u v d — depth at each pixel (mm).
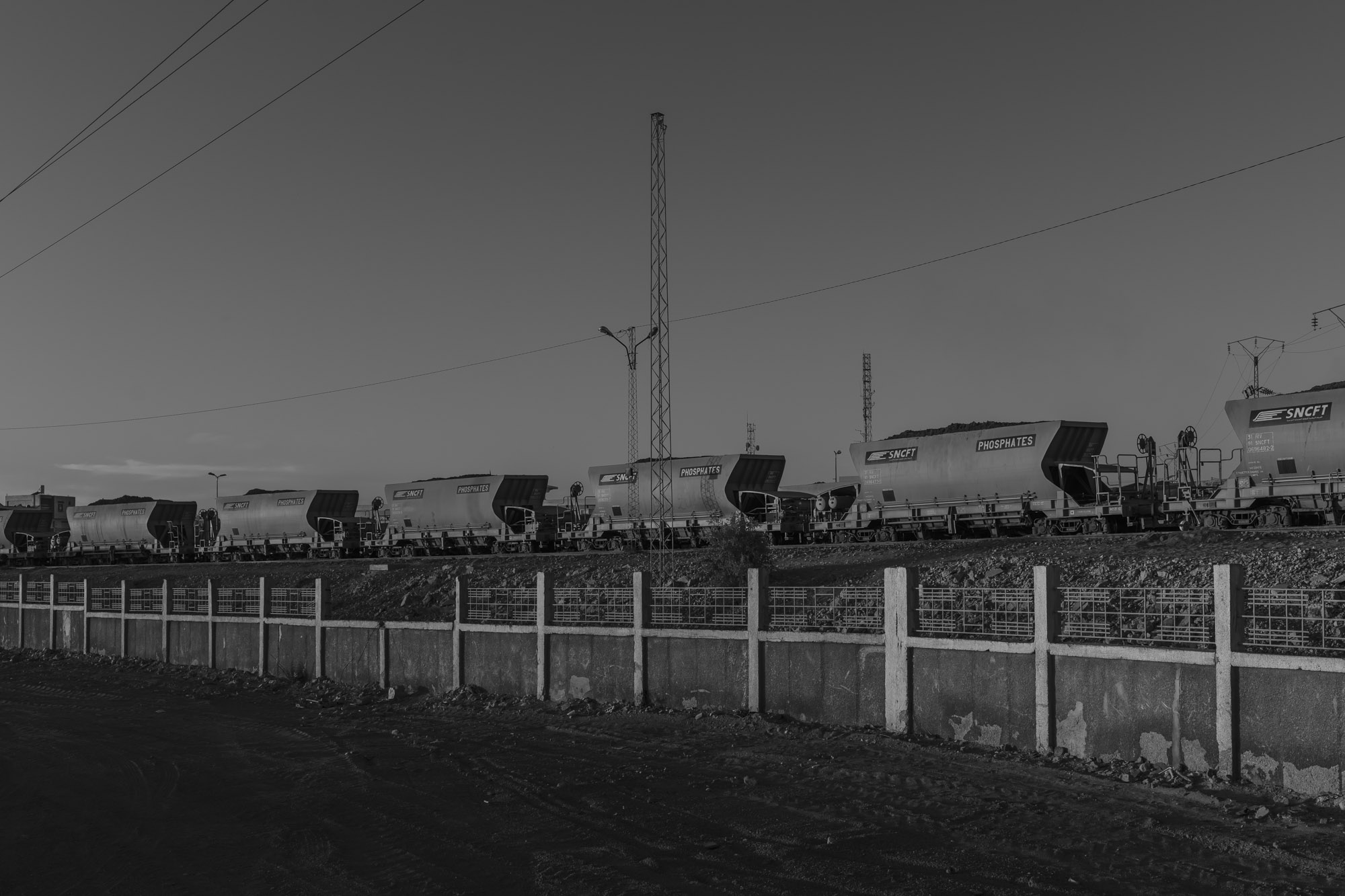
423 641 25688
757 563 30406
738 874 10602
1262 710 12961
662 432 34875
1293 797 12422
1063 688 15086
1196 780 13266
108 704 25797
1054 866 10641
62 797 15414
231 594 32812
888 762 15320
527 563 38594
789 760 15852
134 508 69188
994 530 36500
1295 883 9953
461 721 21469
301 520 58719
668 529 44219
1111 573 22359
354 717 22750
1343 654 13133
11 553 76938
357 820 13422
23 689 29422
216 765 17516
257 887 10766
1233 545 24344
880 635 17578
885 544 33938
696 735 18281
